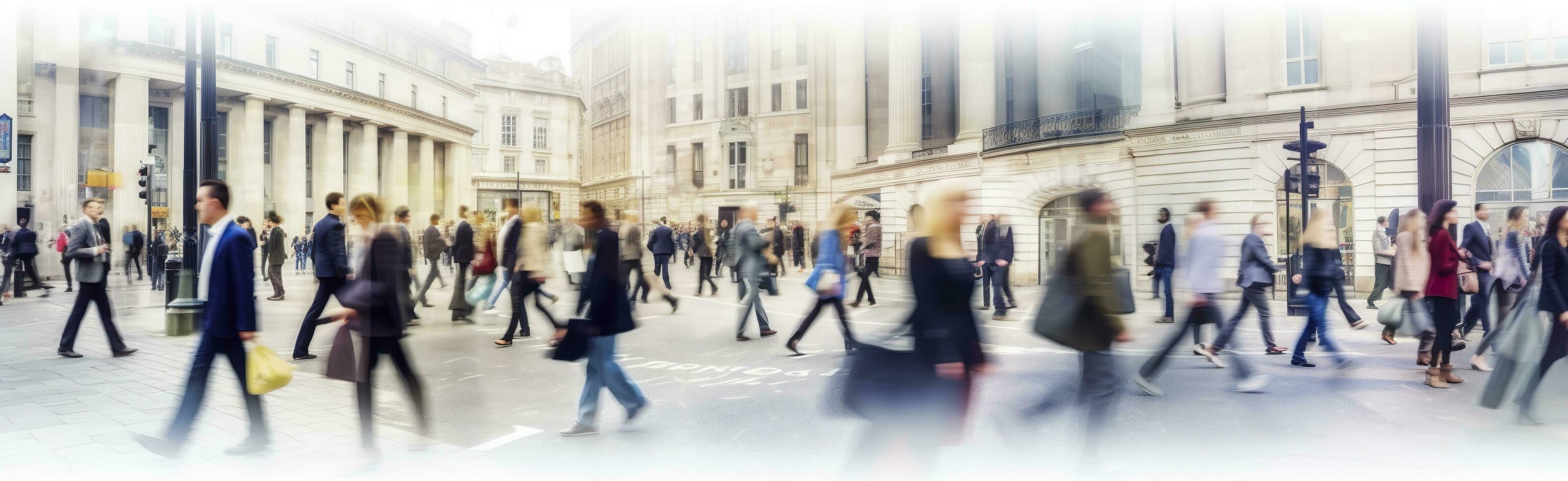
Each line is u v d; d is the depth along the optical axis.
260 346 4.36
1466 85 15.41
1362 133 15.12
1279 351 7.66
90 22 23.69
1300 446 4.46
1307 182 12.01
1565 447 4.46
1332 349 6.95
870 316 9.65
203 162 9.39
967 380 3.39
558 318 9.82
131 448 4.48
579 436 4.78
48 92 22.34
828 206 16.11
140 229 20.92
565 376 6.66
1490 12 15.26
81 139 24.97
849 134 15.39
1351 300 14.36
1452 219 6.19
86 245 7.68
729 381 6.43
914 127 12.90
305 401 5.63
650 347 8.24
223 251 4.29
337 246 7.33
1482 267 8.32
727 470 4.11
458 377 6.60
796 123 15.85
